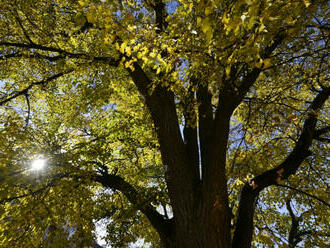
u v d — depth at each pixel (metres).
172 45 3.19
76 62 5.77
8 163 4.09
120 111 7.15
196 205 3.40
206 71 3.40
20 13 5.75
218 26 2.54
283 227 8.08
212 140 3.70
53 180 4.40
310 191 6.09
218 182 3.40
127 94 7.15
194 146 4.35
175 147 3.87
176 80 3.88
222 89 3.96
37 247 4.03
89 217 5.12
